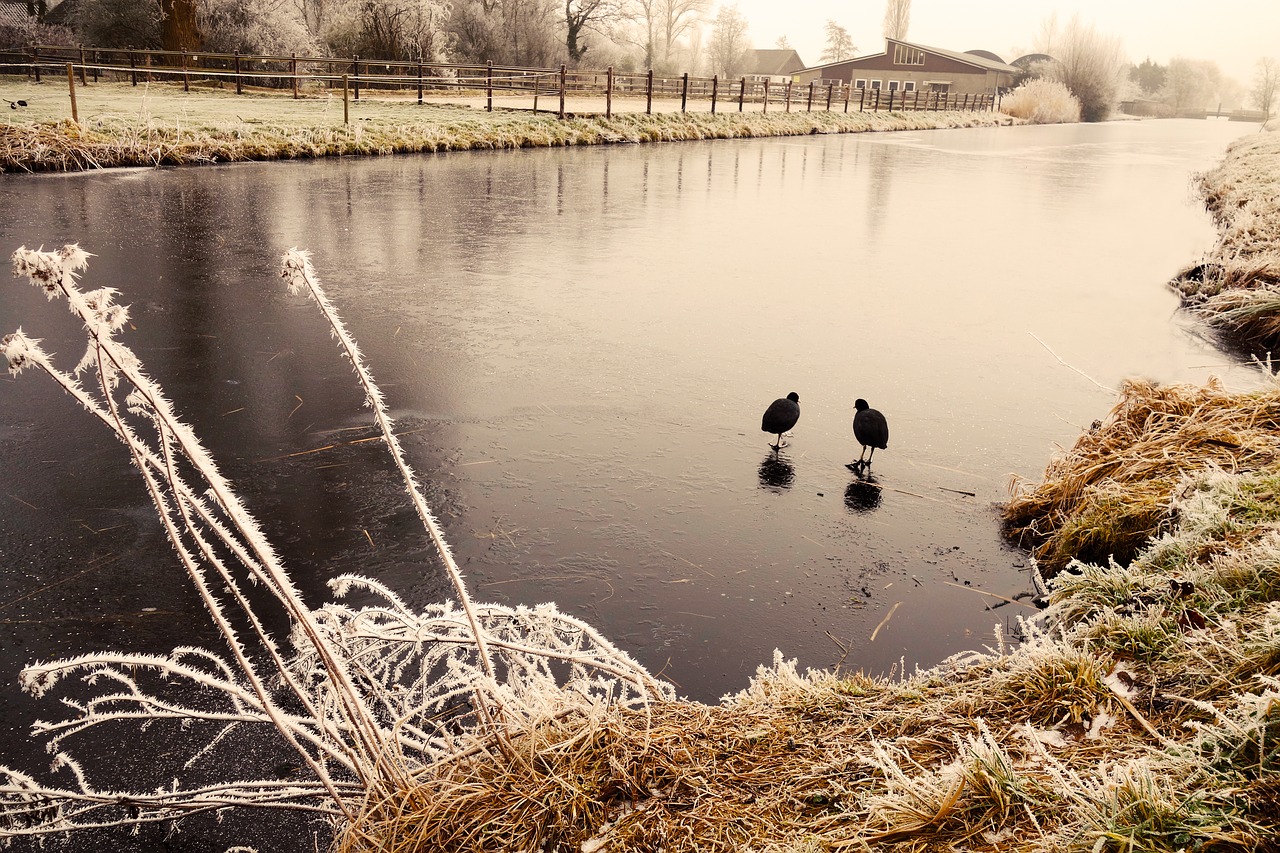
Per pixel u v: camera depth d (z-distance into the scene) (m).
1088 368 7.40
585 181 18.66
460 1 51.16
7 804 2.55
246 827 2.70
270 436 5.52
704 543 4.41
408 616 2.82
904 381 6.90
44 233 10.79
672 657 3.55
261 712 3.03
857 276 10.75
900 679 3.40
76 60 34.25
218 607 2.10
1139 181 23.19
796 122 41.09
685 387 6.62
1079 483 4.60
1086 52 83.81
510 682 2.84
